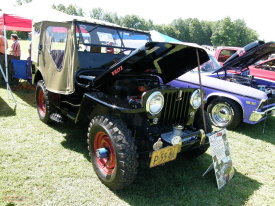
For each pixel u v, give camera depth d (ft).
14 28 29.76
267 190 9.73
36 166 9.99
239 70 20.70
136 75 10.70
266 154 13.26
